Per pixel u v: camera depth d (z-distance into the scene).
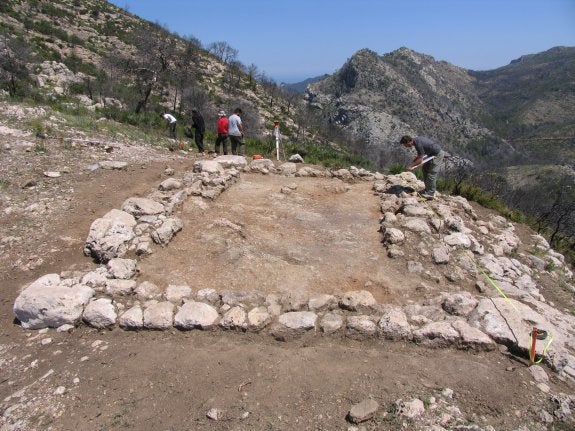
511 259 6.84
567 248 9.73
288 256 6.03
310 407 3.62
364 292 5.02
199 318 4.57
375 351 4.31
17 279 5.46
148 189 8.30
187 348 4.34
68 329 4.60
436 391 3.76
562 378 4.05
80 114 15.10
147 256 5.82
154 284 5.22
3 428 3.49
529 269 6.76
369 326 4.46
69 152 9.95
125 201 7.21
